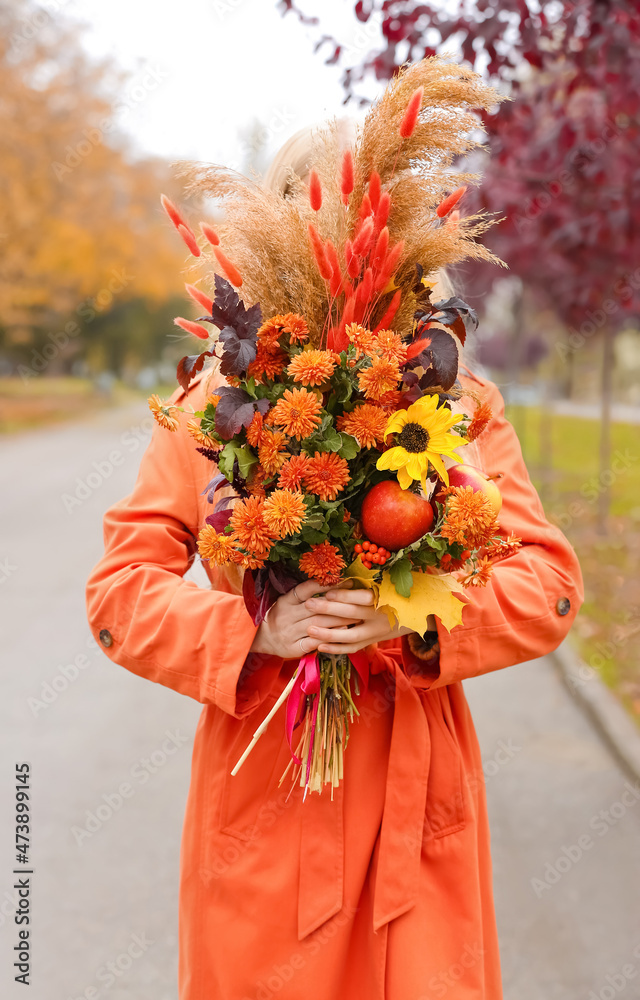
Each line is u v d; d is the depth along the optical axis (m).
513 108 3.90
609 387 8.79
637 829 3.36
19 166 15.62
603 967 2.59
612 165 5.11
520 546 1.55
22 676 5.06
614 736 4.07
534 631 1.44
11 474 13.95
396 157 1.27
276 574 1.28
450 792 1.44
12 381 32.06
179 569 1.54
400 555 1.23
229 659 1.37
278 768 1.42
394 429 1.19
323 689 1.36
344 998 1.41
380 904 1.36
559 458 15.55
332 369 1.17
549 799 3.62
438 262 1.28
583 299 7.75
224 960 1.39
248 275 1.30
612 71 3.77
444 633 1.38
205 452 1.28
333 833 1.40
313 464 1.18
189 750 4.08
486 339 33.44
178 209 1.31
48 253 17.61
